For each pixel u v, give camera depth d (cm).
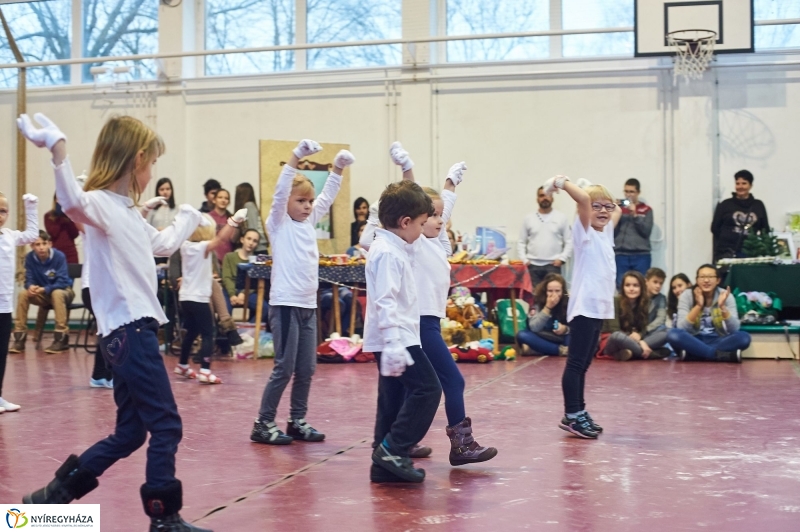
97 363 612
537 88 1032
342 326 855
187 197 1126
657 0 957
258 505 288
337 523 265
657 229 998
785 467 343
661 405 511
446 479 326
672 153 997
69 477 245
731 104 979
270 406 402
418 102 1061
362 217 1028
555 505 286
